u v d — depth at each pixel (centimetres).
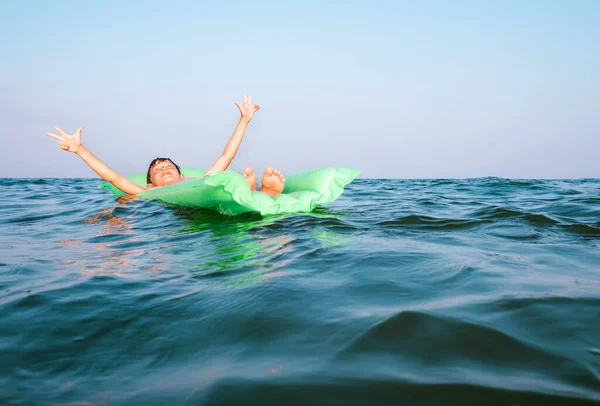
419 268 202
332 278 188
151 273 219
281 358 115
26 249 296
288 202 430
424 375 102
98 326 149
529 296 155
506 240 281
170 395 101
